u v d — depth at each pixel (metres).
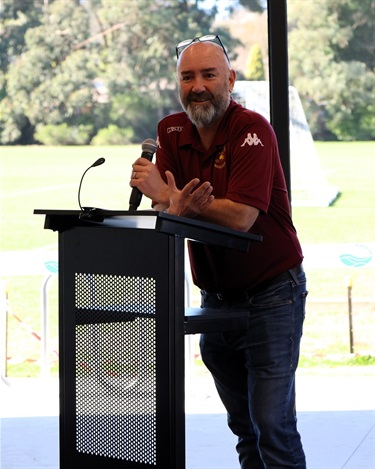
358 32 8.57
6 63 9.62
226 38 9.22
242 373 4.46
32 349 9.15
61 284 3.76
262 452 4.21
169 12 9.45
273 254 4.20
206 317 3.57
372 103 8.52
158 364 3.49
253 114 4.16
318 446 6.42
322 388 8.30
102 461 3.66
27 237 9.32
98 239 3.64
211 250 4.23
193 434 6.83
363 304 8.76
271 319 4.18
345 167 8.36
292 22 8.62
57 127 9.57
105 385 3.65
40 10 9.64
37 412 7.55
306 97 8.57
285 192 4.29
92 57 9.61
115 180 9.53
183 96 4.17
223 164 4.20
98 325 3.66
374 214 8.26
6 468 6.02
